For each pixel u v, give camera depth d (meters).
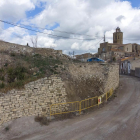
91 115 10.59
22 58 14.80
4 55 13.95
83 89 13.39
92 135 7.64
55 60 16.48
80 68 15.09
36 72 12.12
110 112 11.17
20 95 9.07
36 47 20.14
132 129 8.26
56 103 10.75
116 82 20.84
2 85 9.02
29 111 9.38
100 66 16.98
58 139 7.29
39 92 9.98
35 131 8.19
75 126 8.80
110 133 7.83
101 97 12.80
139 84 22.44
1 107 8.24
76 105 11.48
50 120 9.56
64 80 12.38
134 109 11.76
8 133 7.75
